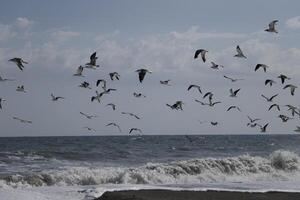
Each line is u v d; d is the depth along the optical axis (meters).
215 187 29.14
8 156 47.28
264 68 27.08
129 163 46.06
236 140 126.19
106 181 31.77
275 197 25.89
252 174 37.56
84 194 24.62
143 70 22.25
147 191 26.00
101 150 61.91
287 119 32.66
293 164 40.28
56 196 23.98
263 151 68.12
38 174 31.28
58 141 108.56
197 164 36.53
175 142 102.81
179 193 25.75
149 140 119.62
